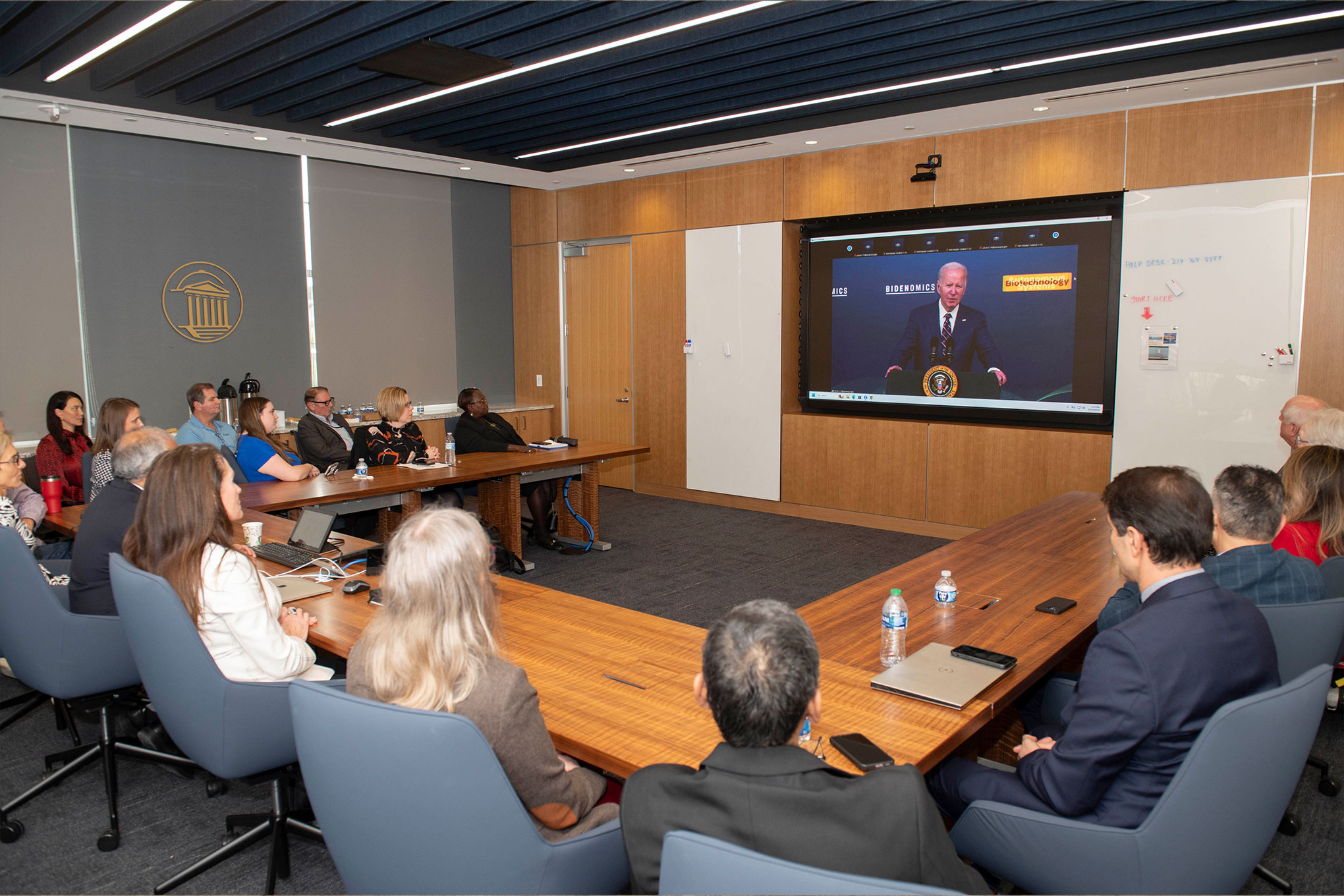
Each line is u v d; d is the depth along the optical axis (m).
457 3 3.70
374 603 2.52
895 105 5.28
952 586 2.48
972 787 1.78
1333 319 4.52
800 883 0.91
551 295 8.21
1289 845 2.40
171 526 2.07
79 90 4.75
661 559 5.50
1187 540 1.62
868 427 6.30
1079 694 1.58
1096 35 4.04
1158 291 5.03
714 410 7.16
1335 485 2.56
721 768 1.14
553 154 6.60
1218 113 4.74
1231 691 1.54
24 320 5.46
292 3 3.75
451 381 8.06
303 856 2.35
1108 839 1.50
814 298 6.53
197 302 6.24
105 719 2.50
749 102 5.16
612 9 3.75
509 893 1.42
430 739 1.28
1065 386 5.48
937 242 5.89
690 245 7.11
